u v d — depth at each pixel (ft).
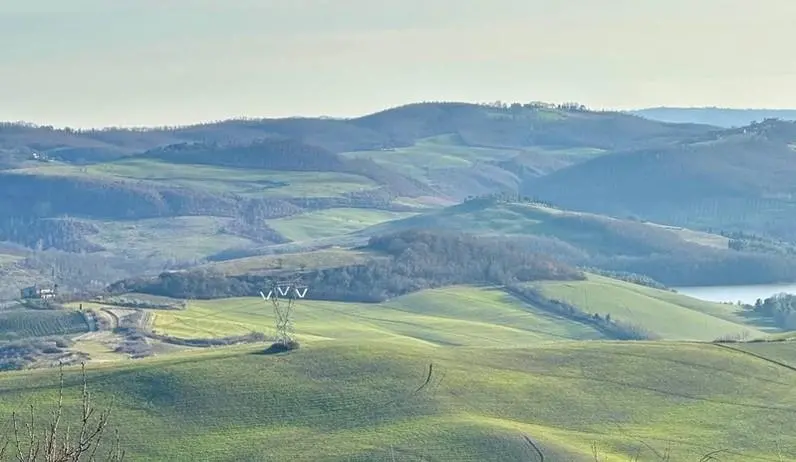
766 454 415.64
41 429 410.52
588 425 450.71
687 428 444.14
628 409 466.29
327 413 455.63
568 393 481.05
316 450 415.64
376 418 450.71
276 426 443.73
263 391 472.44
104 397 461.78
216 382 478.18
